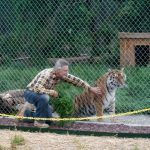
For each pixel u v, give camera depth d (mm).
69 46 18469
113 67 18000
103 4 19047
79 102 13086
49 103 12266
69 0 18703
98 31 18734
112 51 18172
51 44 18141
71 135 11430
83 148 10234
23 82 16062
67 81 12266
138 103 14695
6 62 17375
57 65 12047
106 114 13203
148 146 10516
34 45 17953
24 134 11359
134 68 17266
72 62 17922
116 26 18938
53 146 10391
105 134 11430
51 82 12062
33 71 16703
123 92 15383
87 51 18578
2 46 17719
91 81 16500
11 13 17953
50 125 12203
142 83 16172
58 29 18406
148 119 13477
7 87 15734
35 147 10289
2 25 17875
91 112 13086
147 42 17812
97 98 12883
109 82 12883
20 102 13844
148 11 18906
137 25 18953
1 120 12688
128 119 13445
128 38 17797
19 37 17828
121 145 10547
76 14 18672
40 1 18234
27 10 18062
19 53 17719
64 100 12133
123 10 18969
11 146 10219
